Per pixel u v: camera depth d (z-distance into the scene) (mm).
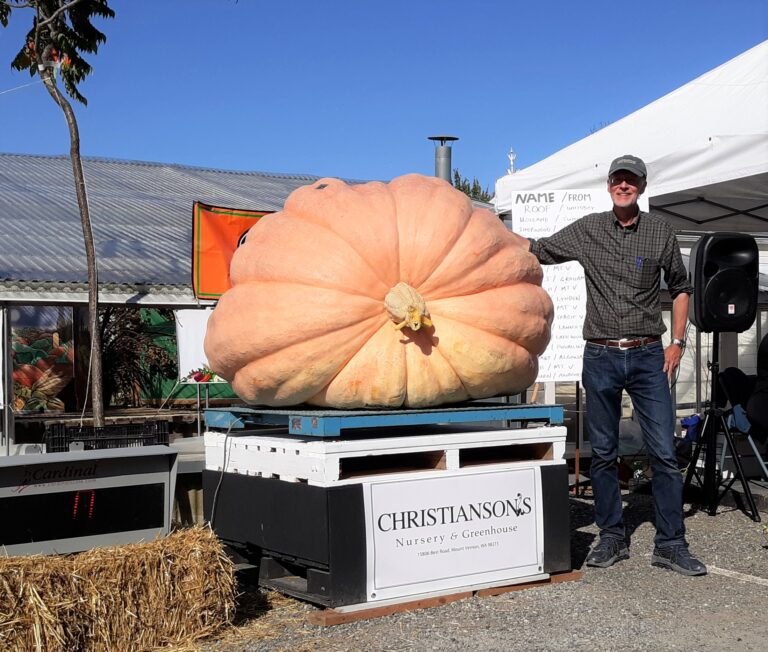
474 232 4609
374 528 4305
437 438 4527
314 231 4531
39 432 9156
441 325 4527
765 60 7980
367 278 4395
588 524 6547
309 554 4320
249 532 4801
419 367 4469
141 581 3863
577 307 7203
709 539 6000
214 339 4770
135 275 7695
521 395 8250
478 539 4613
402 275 4465
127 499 4363
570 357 7219
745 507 6965
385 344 4438
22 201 10227
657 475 5207
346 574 4223
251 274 4637
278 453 4586
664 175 7355
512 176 8281
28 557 3668
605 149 8258
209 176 14023
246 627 4219
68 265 7629
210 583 4055
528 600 4543
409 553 4402
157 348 12820
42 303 7137
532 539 4797
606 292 5180
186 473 6391
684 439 8234
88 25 7016
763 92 7434
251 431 5480
